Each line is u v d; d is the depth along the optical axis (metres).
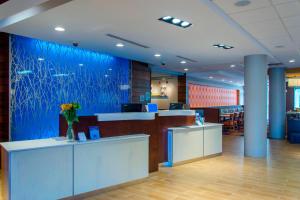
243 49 6.89
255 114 7.48
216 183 5.00
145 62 9.51
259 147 7.46
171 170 5.96
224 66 10.26
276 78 10.92
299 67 10.84
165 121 6.46
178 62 9.27
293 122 10.39
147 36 5.63
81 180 4.15
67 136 4.25
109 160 4.54
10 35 5.87
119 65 8.73
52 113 6.73
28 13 4.21
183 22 4.67
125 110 5.67
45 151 3.76
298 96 16.28
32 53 6.31
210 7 3.96
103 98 8.20
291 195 4.37
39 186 3.69
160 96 14.11
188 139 6.74
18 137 6.01
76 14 4.27
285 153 8.06
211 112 13.75
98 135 4.57
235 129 14.64
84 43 6.38
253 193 4.45
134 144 4.96
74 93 7.34
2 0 4.20
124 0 3.69
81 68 7.54
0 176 4.82
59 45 6.93
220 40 5.94
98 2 3.75
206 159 7.16
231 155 7.73
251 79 7.57
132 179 4.89
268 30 5.36
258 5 3.99
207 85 16.30
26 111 6.18
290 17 4.54
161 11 4.10
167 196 4.30
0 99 5.83
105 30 5.20
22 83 6.11
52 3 3.81
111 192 4.46
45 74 6.60
